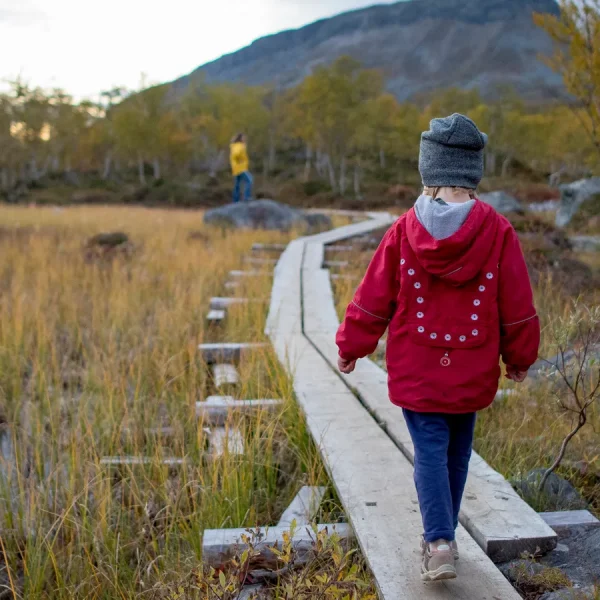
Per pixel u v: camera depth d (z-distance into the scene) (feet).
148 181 208.33
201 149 243.81
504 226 7.72
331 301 26.40
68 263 33.04
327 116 182.91
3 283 29.07
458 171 7.82
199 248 37.78
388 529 9.16
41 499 12.12
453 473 8.20
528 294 7.62
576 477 11.89
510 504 9.84
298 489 12.00
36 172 193.26
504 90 259.60
